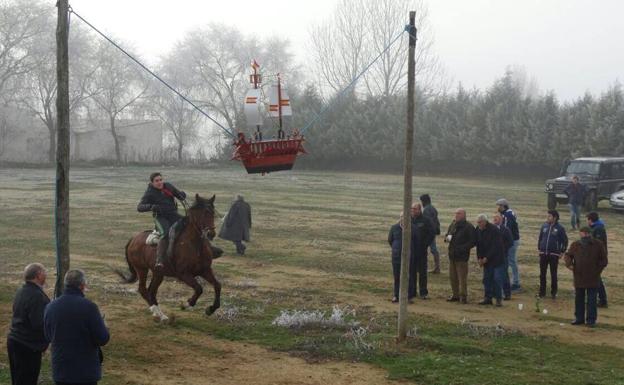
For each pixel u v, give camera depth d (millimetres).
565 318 13641
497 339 11836
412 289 14898
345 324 12414
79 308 7297
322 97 71625
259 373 9984
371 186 46969
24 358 8203
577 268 12992
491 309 14289
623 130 49719
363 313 13625
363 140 64438
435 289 16219
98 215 29688
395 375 9867
